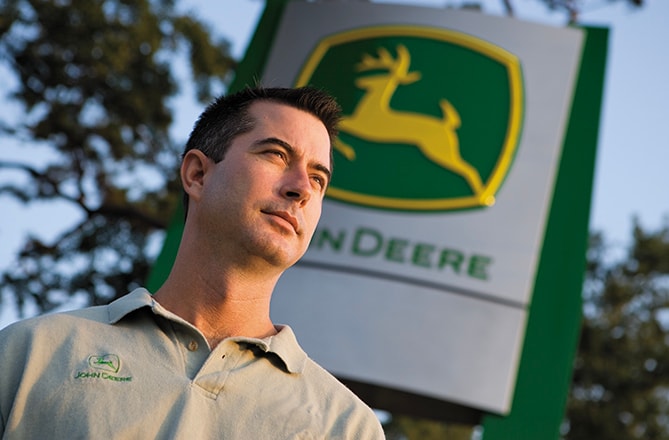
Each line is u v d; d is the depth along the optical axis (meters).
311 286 8.82
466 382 8.53
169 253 9.15
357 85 9.81
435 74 9.79
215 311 3.01
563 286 8.92
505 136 9.51
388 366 8.57
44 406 2.75
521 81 9.75
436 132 9.48
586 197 9.30
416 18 10.09
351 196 9.19
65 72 14.59
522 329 8.71
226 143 3.13
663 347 17.70
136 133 15.09
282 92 3.24
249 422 2.79
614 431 17.36
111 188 15.14
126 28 14.46
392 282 8.81
